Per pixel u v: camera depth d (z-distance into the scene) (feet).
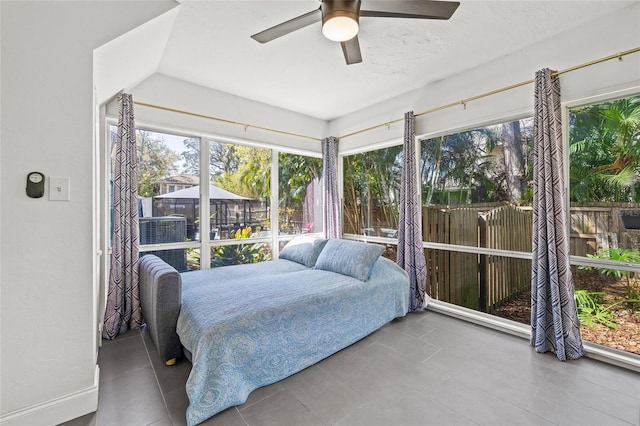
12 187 4.48
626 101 6.60
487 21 6.69
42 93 4.70
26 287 4.59
